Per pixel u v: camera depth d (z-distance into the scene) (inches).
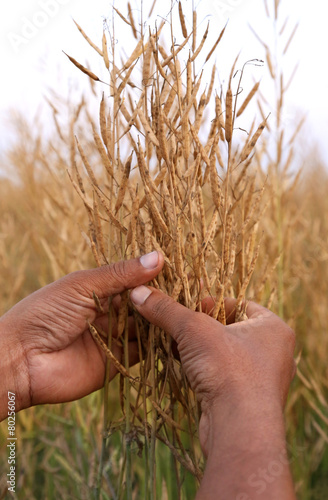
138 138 16.4
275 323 17.2
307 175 56.0
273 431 14.6
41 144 33.1
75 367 19.2
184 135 16.4
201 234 17.3
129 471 17.5
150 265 17.1
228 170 16.6
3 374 18.2
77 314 18.5
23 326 18.5
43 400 19.0
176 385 17.7
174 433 17.8
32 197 36.1
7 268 40.2
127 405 17.5
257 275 25.7
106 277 17.4
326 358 33.2
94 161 26.6
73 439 28.8
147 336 18.1
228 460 14.4
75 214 28.9
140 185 19.7
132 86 17.9
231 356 15.9
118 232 18.2
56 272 30.5
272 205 26.0
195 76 17.0
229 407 15.2
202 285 17.6
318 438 30.4
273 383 15.6
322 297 34.4
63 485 27.8
